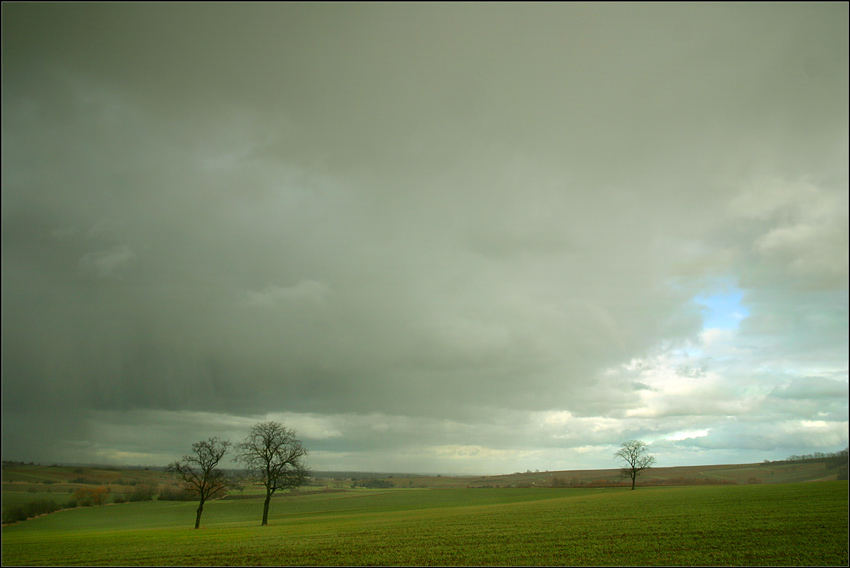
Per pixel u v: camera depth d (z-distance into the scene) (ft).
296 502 376.27
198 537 160.56
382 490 505.66
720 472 554.05
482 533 143.74
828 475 447.01
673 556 105.09
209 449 221.46
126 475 493.36
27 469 476.95
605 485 469.98
